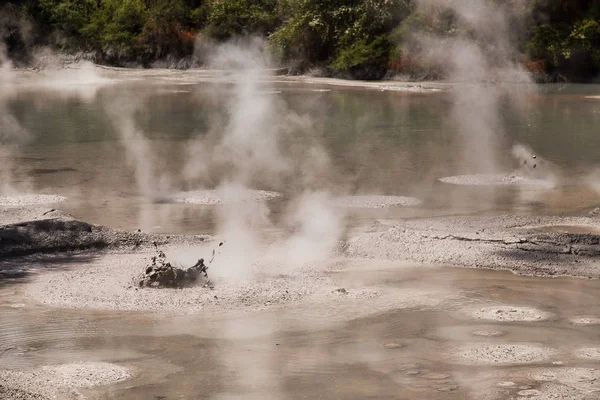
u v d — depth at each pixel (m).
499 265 20.88
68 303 18.12
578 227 25.06
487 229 24.56
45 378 14.48
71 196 30.09
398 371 14.74
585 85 86.19
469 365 15.02
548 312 17.73
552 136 45.72
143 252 22.41
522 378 14.45
